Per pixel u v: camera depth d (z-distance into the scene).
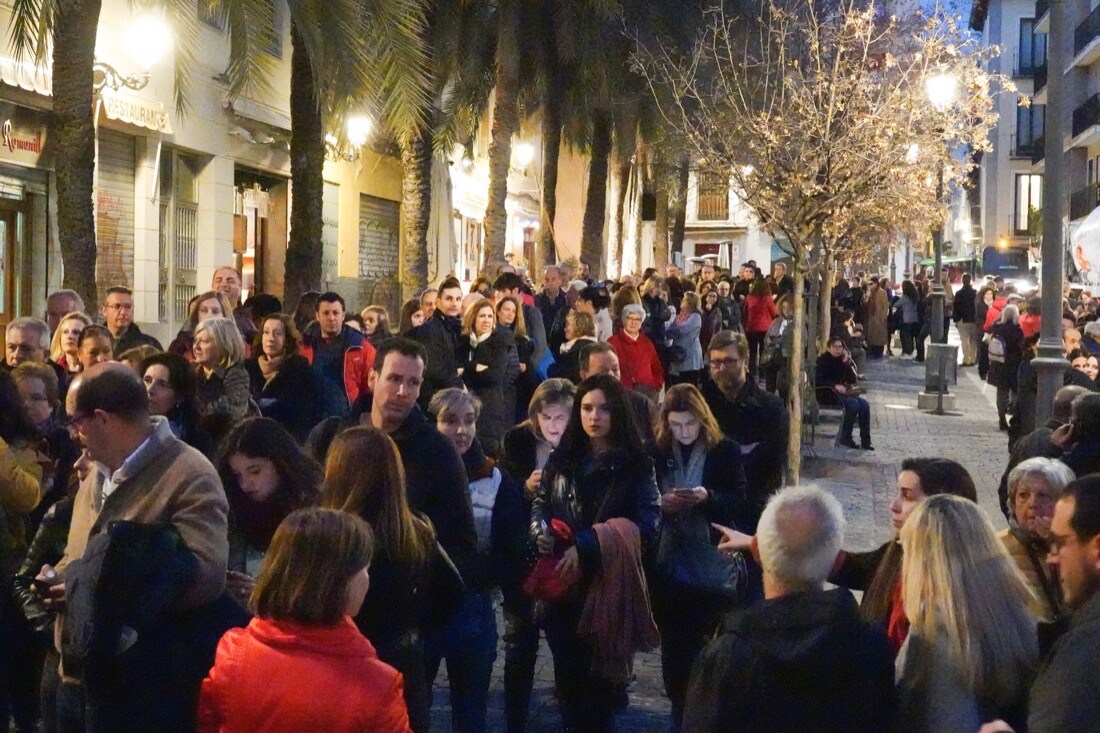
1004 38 60.75
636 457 5.58
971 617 3.25
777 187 9.87
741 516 5.93
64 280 9.99
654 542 5.62
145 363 5.69
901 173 10.45
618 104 23.53
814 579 3.40
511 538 5.50
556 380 6.46
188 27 13.95
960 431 18.47
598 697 5.63
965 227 69.62
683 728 3.36
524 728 5.90
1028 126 60.97
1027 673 3.24
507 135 21.30
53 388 6.37
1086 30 43.03
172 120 16.78
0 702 5.51
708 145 11.51
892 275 53.81
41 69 12.98
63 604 4.07
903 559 3.45
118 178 15.87
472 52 21.38
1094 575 3.29
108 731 3.90
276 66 20.09
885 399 22.97
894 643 3.79
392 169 26.98
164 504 4.01
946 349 20.92
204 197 18.28
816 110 10.28
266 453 4.60
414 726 4.46
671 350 16.38
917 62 11.79
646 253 49.91
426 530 4.56
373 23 12.00
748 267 28.84
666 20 21.89
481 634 5.36
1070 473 4.49
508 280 11.53
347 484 4.32
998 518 11.70
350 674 3.30
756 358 22.50
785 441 6.71
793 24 14.93
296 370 7.90
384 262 27.25
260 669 3.29
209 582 3.93
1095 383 11.15
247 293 20.77
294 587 3.32
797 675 3.22
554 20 21.66
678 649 5.84
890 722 3.30
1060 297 9.66
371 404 5.79
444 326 10.36
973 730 3.21
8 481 5.27
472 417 5.71
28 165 13.65
